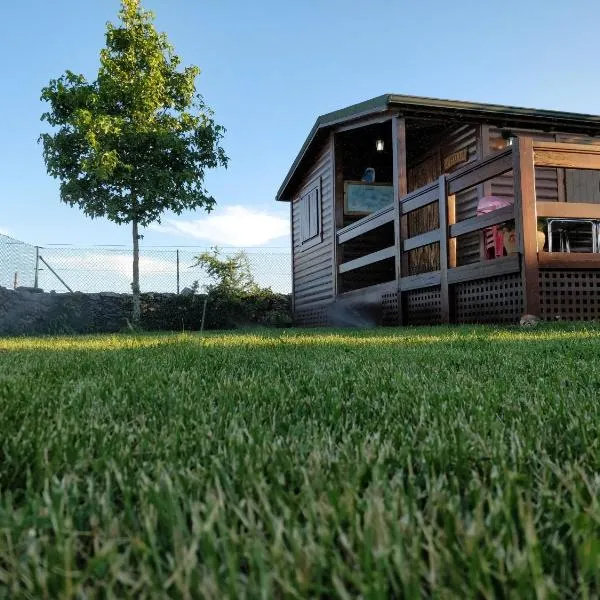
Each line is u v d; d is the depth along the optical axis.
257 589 0.53
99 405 1.68
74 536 0.65
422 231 11.84
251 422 1.36
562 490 0.84
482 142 10.74
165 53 13.88
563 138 11.08
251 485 0.83
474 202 10.48
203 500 0.79
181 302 15.73
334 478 0.85
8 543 0.64
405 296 9.38
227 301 15.77
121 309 15.42
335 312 12.62
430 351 3.48
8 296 14.44
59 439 1.16
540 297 6.66
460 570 0.57
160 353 3.71
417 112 10.26
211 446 1.14
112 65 12.98
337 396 1.73
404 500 0.74
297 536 0.61
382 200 13.11
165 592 0.54
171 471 0.92
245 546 0.61
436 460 0.97
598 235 7.26
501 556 0.58
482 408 1.50
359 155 13.59
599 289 6.87
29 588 0.55
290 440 1.18
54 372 2.56
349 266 11.89
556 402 1.61
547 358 2.94
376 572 0.54
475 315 7.55
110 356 3.47
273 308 16.55
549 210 6.58
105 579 0.57
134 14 13.34
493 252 8.76
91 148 12.71
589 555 0.56
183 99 13.91
